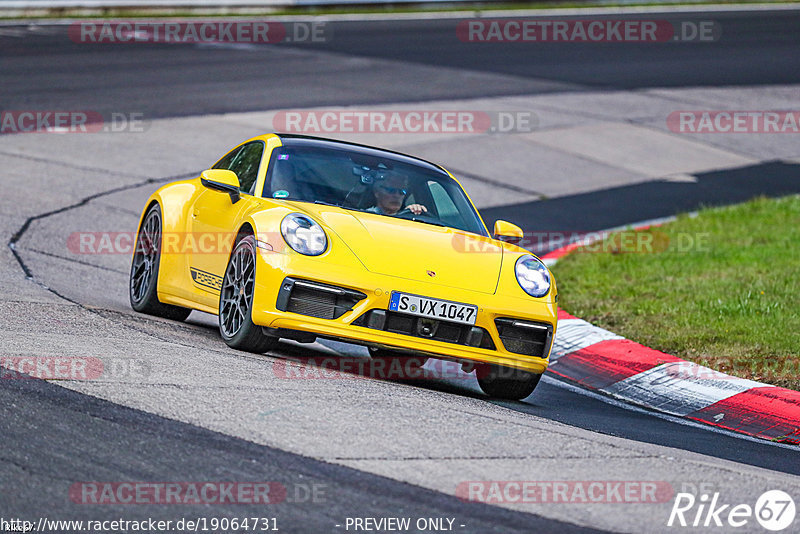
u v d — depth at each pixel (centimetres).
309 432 1638
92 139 5641
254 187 2503
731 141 7156
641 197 5606
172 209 2773
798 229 4619
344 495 1392
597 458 1680
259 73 8006
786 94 8744
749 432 2320
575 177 5922
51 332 2178
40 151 5262
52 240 3722
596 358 2869
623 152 6600
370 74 8306
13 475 1356
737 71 9669
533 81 8556
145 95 6900
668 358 2766
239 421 1656
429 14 12388
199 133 5988
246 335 2253
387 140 6172
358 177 2570
